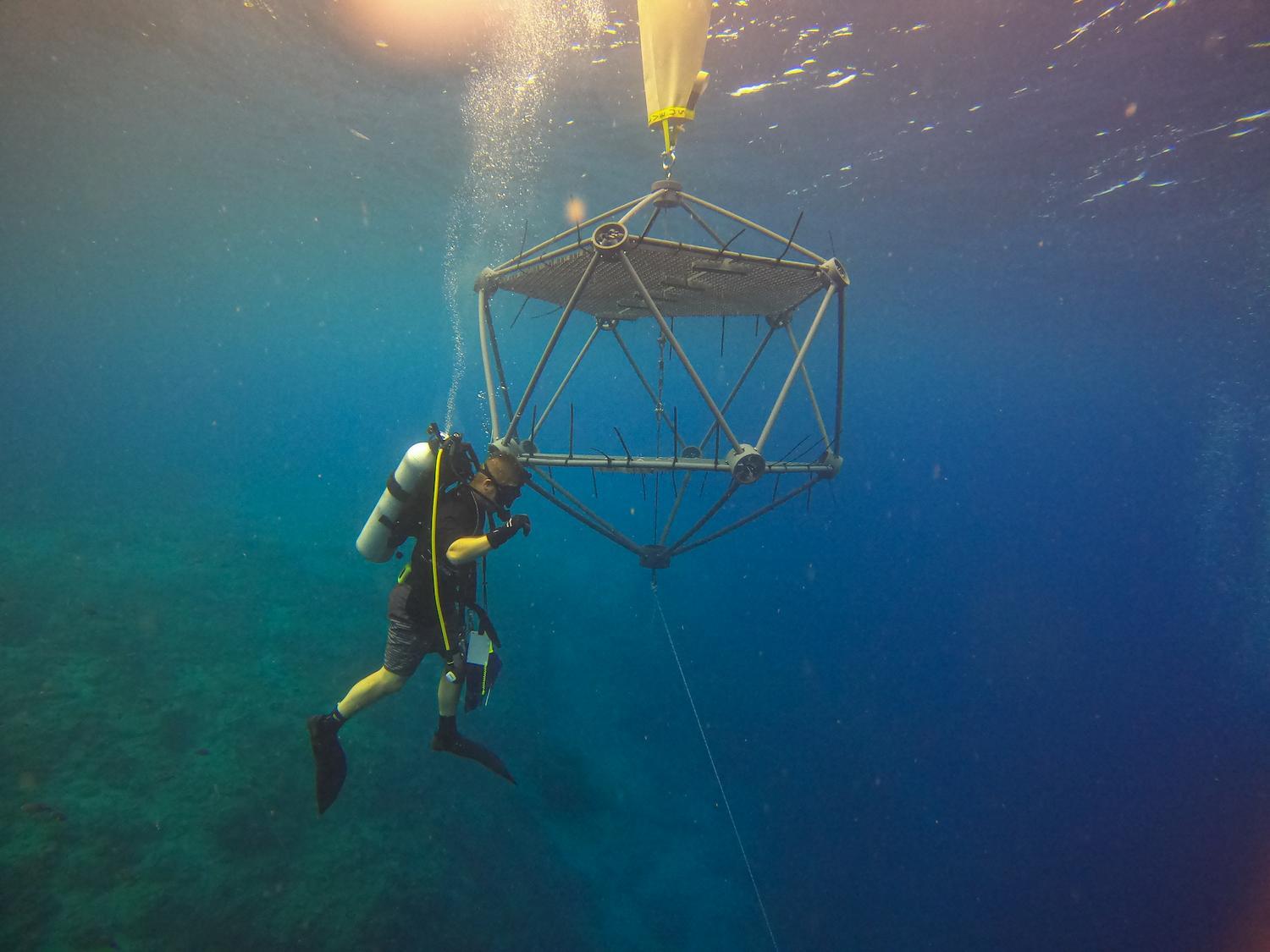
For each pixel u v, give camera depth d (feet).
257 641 41.81
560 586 65.10
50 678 32.78
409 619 13.12
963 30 33.24
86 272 157.28
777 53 36.22
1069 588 111.86
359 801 28.14
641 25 13.73
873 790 41.19
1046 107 40.55
